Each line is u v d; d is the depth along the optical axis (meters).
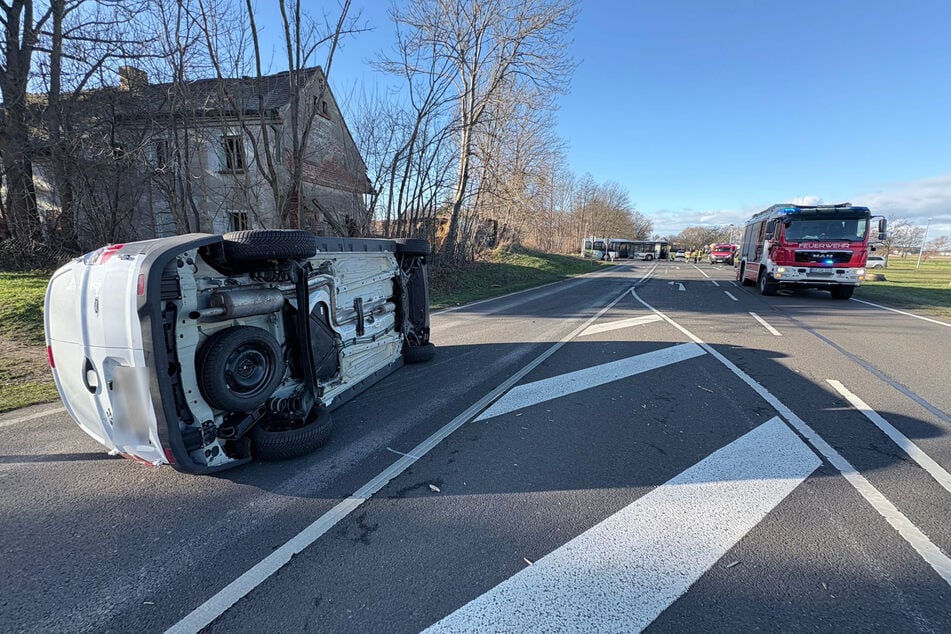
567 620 2.09
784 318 10.97
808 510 2.95
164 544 2.66
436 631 2.04
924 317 11.15
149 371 2.88
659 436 4.13
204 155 18.52
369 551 2.59
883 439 4.03
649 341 8.26
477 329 9.81
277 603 2.21
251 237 3.32
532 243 47.16
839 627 2.06
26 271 13.20
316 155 21.86
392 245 5.86
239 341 3.27
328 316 4.42
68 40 13.43
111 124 13.95
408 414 4.72
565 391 5.43
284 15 12.60
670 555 2.53
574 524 2.83
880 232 13.98
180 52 11.89
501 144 25.78
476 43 19.62
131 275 2.91
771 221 15.58
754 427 4.31
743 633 2.03
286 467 3.59
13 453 3.83
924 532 2.72
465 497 3.15
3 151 13.48
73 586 2.33
